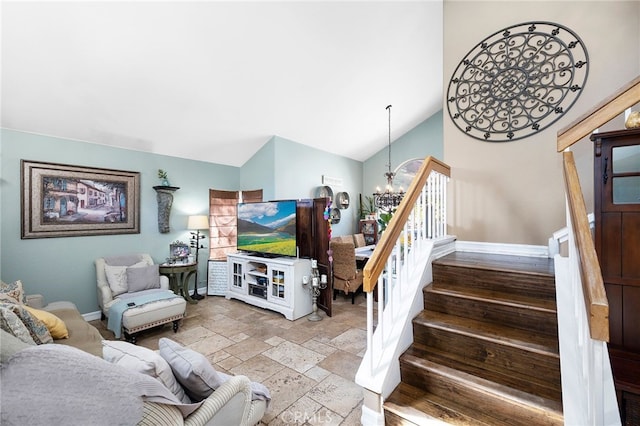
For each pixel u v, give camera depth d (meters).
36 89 2.76
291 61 3.41
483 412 1.40
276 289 3.78
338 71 3.84
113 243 3.76
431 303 2.01
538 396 1.31
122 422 0.82
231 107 3.84
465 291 1.97
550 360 1.40
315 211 3.84
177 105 3.50
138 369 1.14
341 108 4.71
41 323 1.81
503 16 2.70
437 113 6.09
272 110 4.17
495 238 2.73
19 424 0.69
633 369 1.34
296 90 3.92
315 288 3.53
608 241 1.50
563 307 1.51
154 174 4.17
